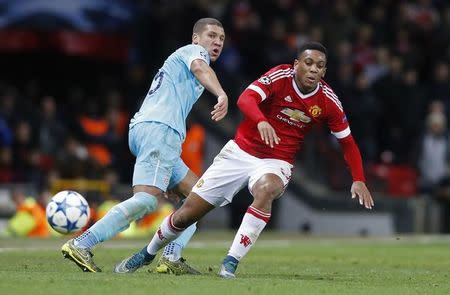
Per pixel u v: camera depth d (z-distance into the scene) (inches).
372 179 2315.5
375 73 2492.6
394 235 2237.9
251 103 890.7
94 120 2192.4
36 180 2043.6
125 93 2378.2
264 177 901.2
